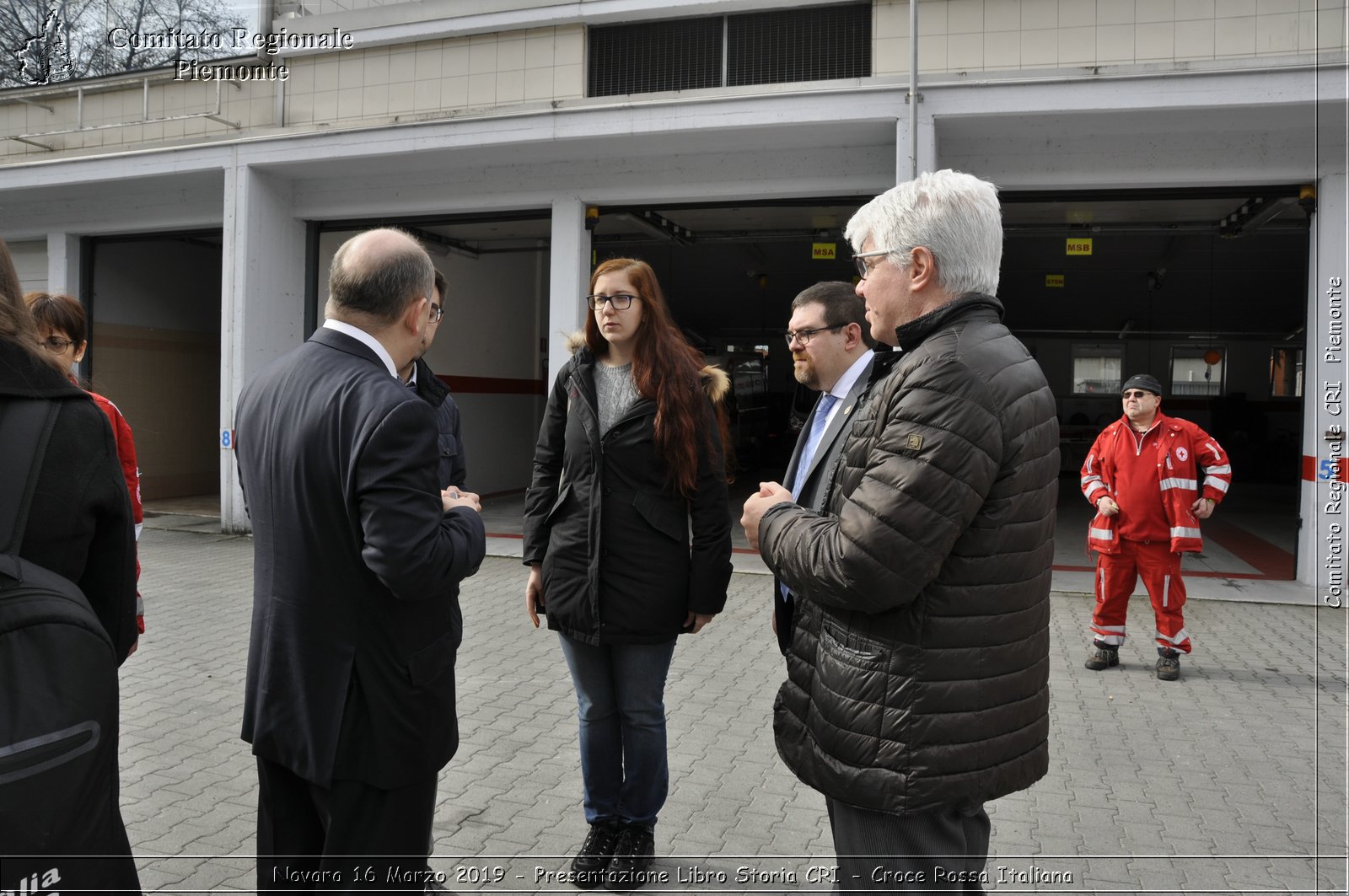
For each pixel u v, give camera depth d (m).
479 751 4.04
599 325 2.86
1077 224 10.29
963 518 1.61
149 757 3.91
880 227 1.85
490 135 8.62
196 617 6.40
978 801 1.68
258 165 9.65
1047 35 7.64
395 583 1.77
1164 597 5.23
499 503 12.70
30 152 11.05
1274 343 19.17
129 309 12.58
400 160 9.37
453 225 11.46
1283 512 13.00
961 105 7.47
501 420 13.88
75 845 1.44
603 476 2.84
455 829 3.29
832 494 1.87
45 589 1.46
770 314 18.61
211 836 3.21
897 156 7.61
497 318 13.71
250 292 9.80
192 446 13.75
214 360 14.08
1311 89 6.90
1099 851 3.18
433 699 1.96
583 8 8.67
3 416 1.52
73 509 1.57
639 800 2.92
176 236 11.38
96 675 1.49
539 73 8.94
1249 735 4.34
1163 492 5.22
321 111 9.70
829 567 1.66
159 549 9.19
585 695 2.94
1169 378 19.62
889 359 1.94
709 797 3.59
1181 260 14.96
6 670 1.39
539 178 9.35
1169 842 3.25
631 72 8.79
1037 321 19.17
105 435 1.67
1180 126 7.63
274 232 10.05
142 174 10.09
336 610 1.87
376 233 2.03
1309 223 7.73
